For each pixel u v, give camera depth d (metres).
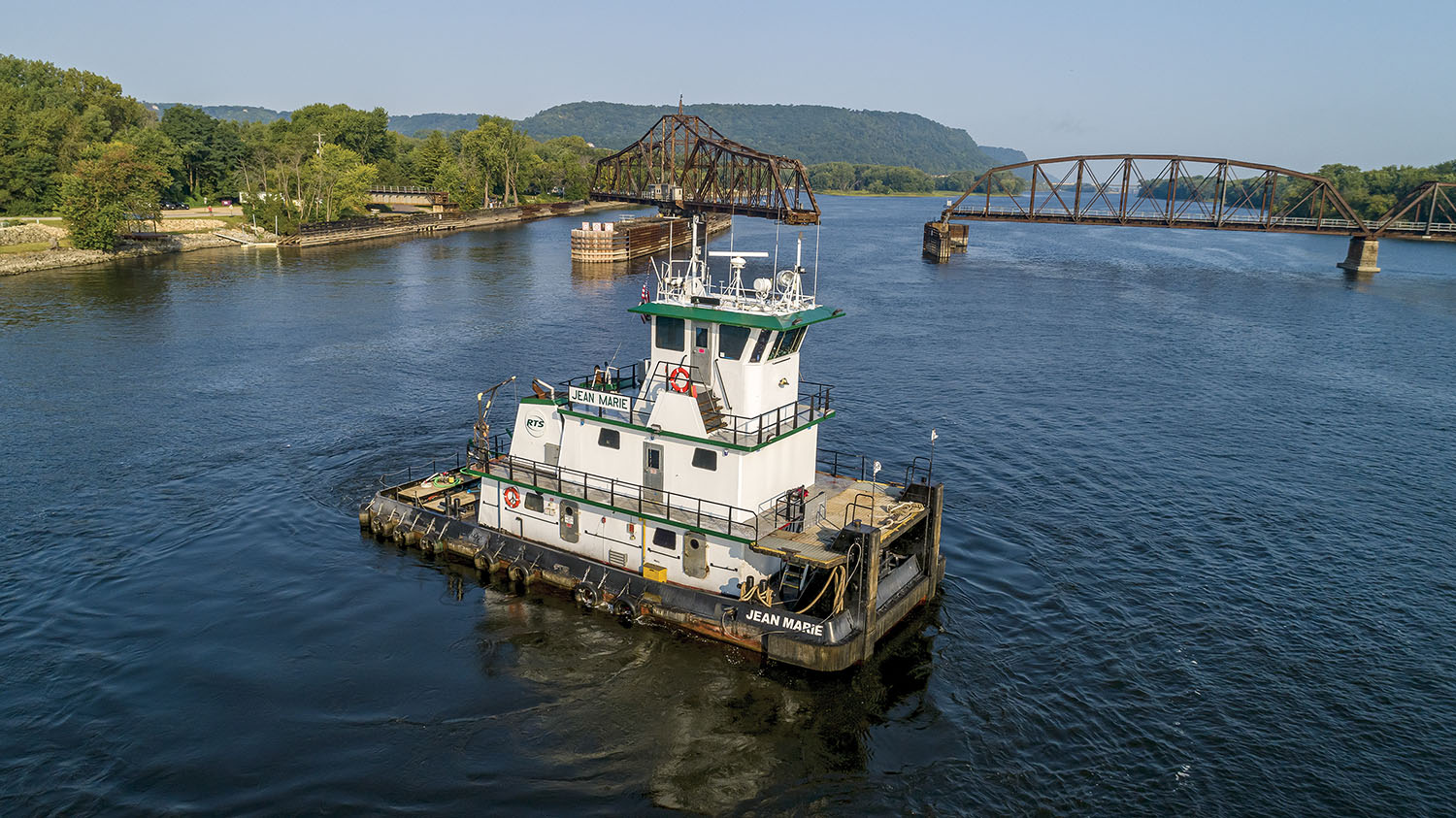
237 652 30.12
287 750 25.30
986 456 51.22
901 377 69.69
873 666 30.02
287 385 63.66
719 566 30.53
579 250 140.25
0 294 99.94
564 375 68.38
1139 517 42.75
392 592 34.28
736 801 23.86
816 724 27.06
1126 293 120.00
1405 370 75.56
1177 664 30.62
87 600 33.47
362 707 27.30
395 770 24.58
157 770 24.36
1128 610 34.09
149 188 144.38
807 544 28.88
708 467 30.00
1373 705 28.48
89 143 167.62
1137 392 66.44
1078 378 70.44
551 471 33.72
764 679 28.97
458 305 99.31
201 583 34.84
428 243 169.38
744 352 29.50
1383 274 146.12
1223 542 40.19
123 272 120.69
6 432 52.47
